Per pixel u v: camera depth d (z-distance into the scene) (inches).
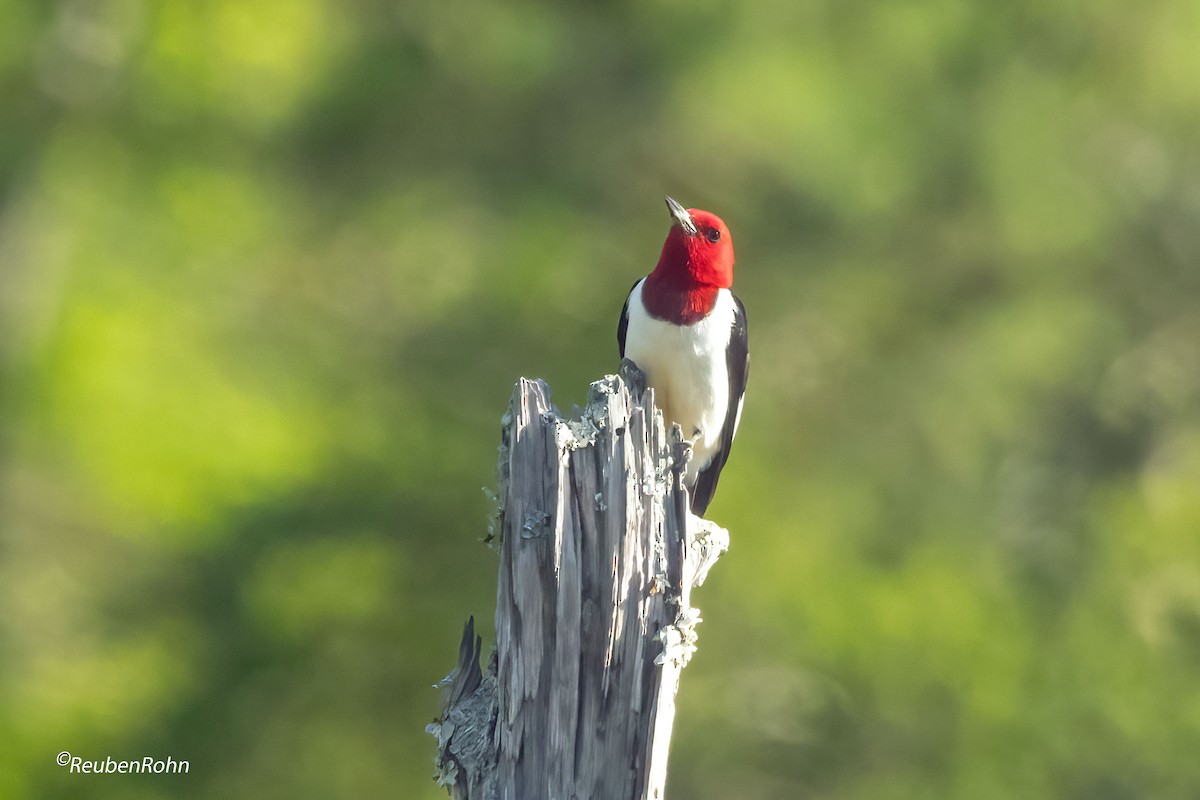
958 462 589.9
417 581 538.3
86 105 575.5
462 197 589.6
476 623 531.8
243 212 571.8
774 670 554.3
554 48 569.3
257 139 595.8
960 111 552.1
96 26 576.1
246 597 518.0
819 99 524.1
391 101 584.7
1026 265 590.6
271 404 538.9
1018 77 562.6
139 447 503.5
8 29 572.4
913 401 580.4
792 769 557.9
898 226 565.6
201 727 511.2
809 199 547.2
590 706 231.0
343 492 532.4
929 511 577.3
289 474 524.7
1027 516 629.0
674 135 560.4
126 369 515.2
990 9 558.9
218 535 513.0
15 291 542.9
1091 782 549.3
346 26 590.9
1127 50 572.1
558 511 231.8
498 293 561.9
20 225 552.1
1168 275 652.7
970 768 542.3
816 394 578.2
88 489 503.5
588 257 567.2
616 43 572.4
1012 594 578.6
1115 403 649.0
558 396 549.0
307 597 518.6
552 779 230.1
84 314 522.6
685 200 572.4
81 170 565.6
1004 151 549.3
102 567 517.0
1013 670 550.3
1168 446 660.1
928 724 547.2
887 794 542.3
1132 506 615.8
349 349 576.1
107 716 498.3
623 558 232.1
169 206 566.9
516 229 565.6
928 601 546.0
